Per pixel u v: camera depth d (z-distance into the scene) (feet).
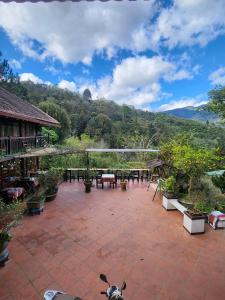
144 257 16.53
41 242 18.74
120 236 19.89
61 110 74.69
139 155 62.49
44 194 28.25
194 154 24.38
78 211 26.20
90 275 14.42
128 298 12.45
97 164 53.67
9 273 14.61
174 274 14.58
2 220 17.24
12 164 30.94
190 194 25.44
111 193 34.14
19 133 35.50
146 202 29.71
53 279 14.02
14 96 43.21
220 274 14.62
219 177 28.04
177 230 21.13
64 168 43.78
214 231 20.88
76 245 18.26
